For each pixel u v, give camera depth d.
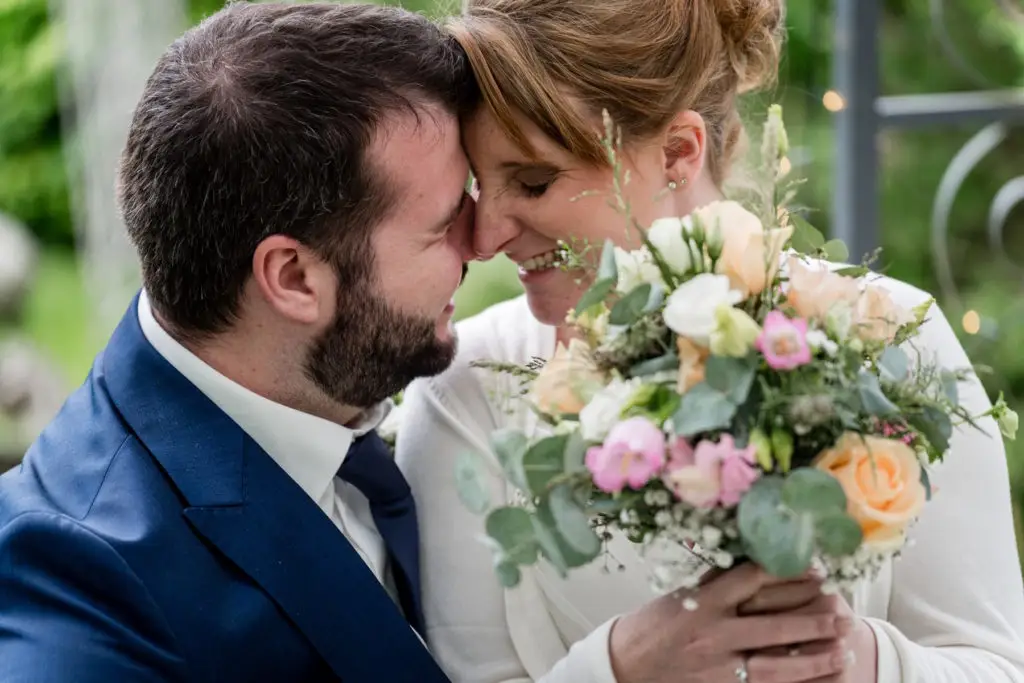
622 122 1.59
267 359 1.63
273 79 1.55
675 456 1.21
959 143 5.23
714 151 1.73
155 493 1.56
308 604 1.58
